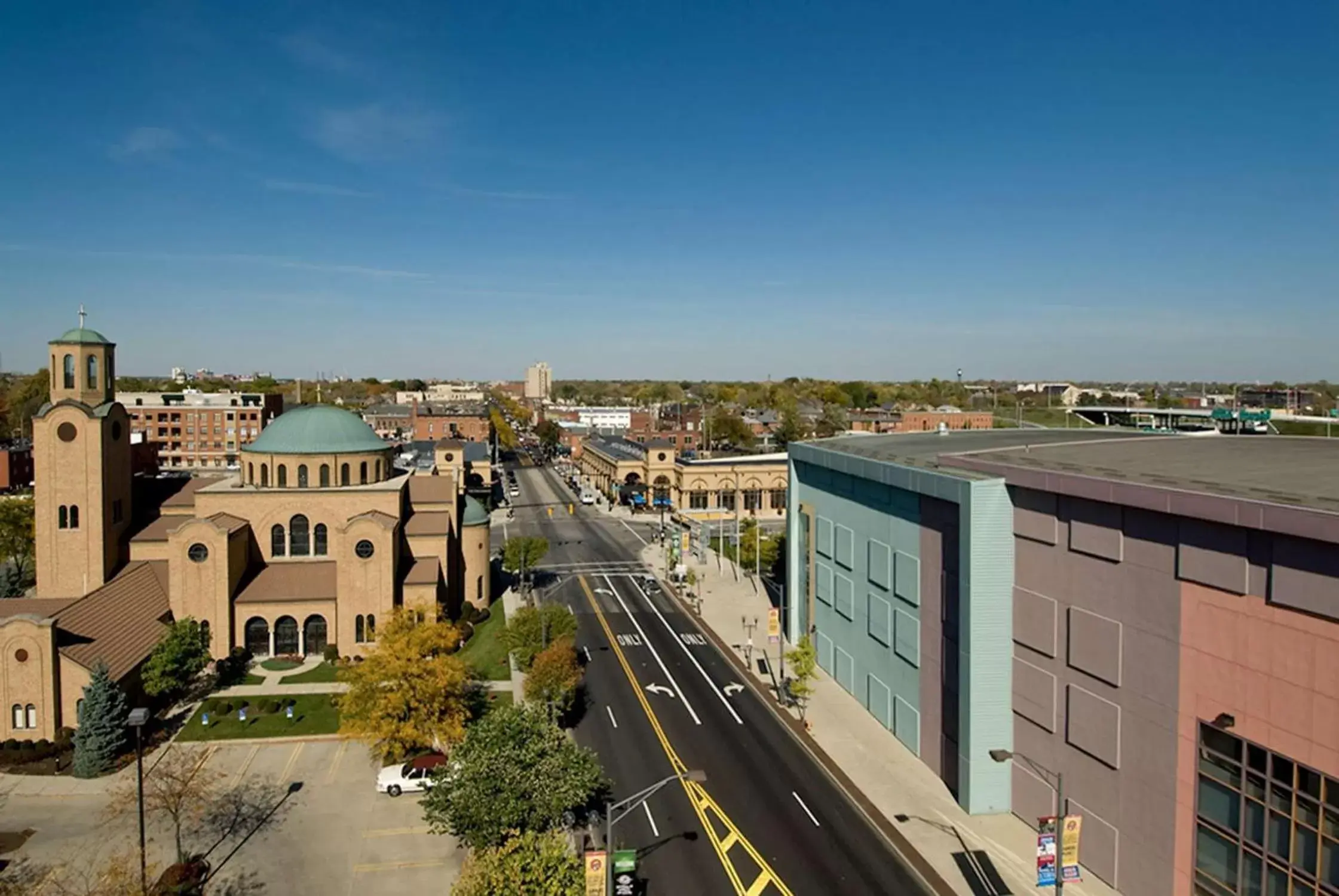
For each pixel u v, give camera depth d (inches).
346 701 1891.0
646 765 1952.5
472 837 1449.3
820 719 2229.3
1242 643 1205.7
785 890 1466.5
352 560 2598.4
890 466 2059.5
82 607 2223.2
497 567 4013.3
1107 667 1450.5
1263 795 1183.6
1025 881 1481.3
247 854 1579.7
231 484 2935.5
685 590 3631.9
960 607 1738.4
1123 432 2896.2
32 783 1844.2
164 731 2097.7
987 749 1710.1
